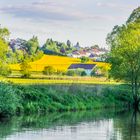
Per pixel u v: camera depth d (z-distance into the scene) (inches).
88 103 2010.3
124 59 2343.8
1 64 2819.9
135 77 2333.9
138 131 1199.6
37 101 1756.9
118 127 1279.5
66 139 1054.4
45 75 4333.2
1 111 1501.0
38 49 7130.9
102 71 4783.5
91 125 1321.4
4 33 2819.9
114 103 2175.2
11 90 1561.3
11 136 1079.0
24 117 1519.4
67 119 1485.0
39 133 1136.2
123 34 2396.7
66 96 1926.7
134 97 2300.7
